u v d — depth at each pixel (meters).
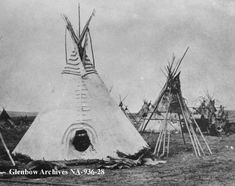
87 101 11.14
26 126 19.17
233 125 18.84
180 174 8.95
